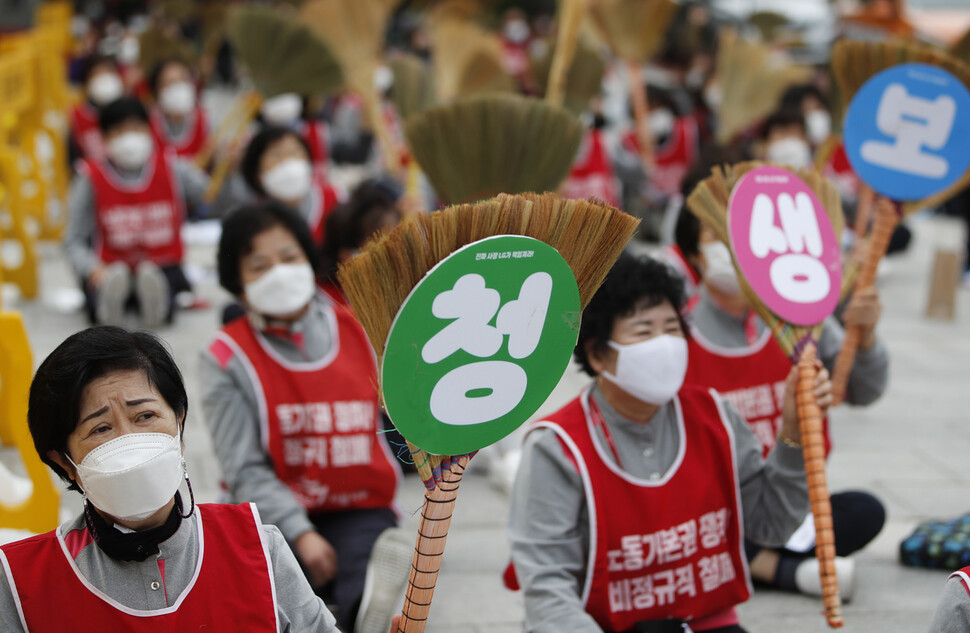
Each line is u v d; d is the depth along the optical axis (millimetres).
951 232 10672
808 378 2590
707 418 2637
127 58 14398
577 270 1951
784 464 2648
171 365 1891
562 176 3850
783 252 2676
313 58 6375
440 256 1814
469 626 3447
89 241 6512
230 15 6488
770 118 6637
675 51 12688
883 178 3195
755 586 3652
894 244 8422
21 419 3439
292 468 3250
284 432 3223
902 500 4422
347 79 6480
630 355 2469
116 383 1808
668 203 9031
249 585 1908
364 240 4340
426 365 1833
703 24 15867
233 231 3199
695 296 3619
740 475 2693
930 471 4762
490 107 3750
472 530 4191
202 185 6910
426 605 1948
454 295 1817
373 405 3338
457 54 7129
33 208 8945
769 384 3490
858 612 3471
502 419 1930
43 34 11203
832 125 5820
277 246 3201
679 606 2584
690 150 9281
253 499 3129
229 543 1927
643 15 8734
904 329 7250
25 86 8484
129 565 1854
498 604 3600
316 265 3316
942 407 5684
